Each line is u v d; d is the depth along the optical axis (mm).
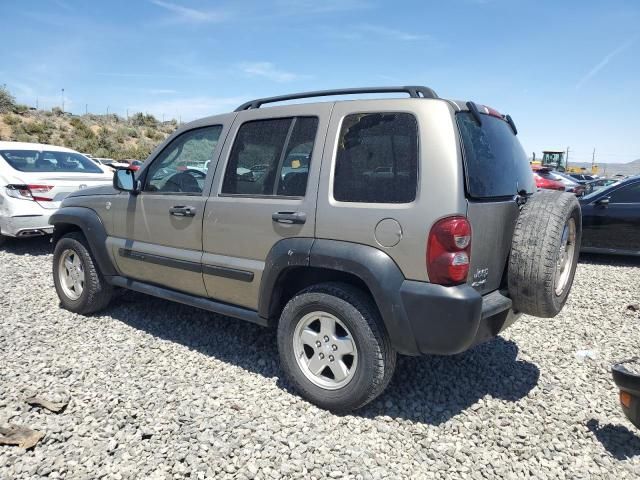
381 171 3236
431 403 3619
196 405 3502
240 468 2850
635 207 8859
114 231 4883
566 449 3115
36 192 7969
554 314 3447
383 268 3109
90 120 47562
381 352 3225
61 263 5402
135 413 3359
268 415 3398
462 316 2939
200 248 4145
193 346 4535
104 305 5301
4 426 3145
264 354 4383
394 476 2826
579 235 3730
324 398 3424
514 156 3820
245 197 3857
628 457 3053
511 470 2916
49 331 4832
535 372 4164
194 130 4434
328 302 3346
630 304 6117
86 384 3779
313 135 3588
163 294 4559
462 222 2959
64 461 2865
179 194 4336
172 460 2887
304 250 3422
